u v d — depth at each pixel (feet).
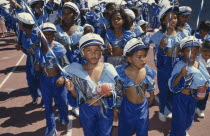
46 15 19.57
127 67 11.57
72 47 16.94
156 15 48.24
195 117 17.28
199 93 12.35
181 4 44.70
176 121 13.14
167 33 15.53
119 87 11.32
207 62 16.48
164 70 15.65
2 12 50.03
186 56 12.34
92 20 30.14
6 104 19.97
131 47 10.84
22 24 15.06
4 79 26.00
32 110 18.85
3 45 42.70
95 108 11.01
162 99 16.38
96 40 10.19
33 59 15.28
